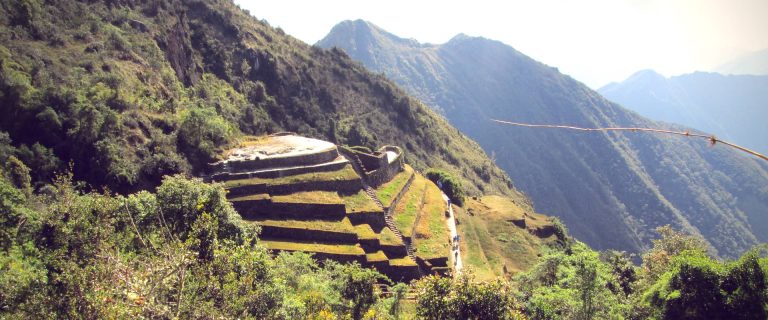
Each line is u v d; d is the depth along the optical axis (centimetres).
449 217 7250
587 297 3152
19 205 2958
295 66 11375
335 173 5912
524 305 3341
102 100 5031
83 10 6588
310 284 3438
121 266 1677
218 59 9500
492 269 6169
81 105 4728
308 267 4041
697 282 2609
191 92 7281
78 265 1923
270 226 4859
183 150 5378
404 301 3909
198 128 5603
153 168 4866
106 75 5291
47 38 5619
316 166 5856
